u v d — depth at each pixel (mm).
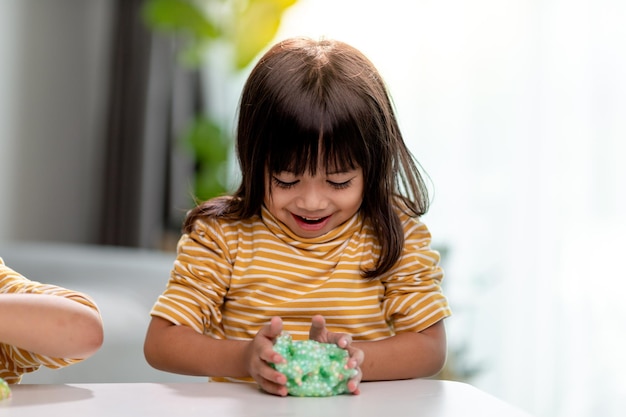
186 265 1270
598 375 2766
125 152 4148
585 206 2818
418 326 1247
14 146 4145
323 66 1191
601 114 2771
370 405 973
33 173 4258
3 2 4035
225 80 4047
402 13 3318
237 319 1271
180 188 4090
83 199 4508
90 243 4488
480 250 3105
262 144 1182
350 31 3447
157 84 4086
